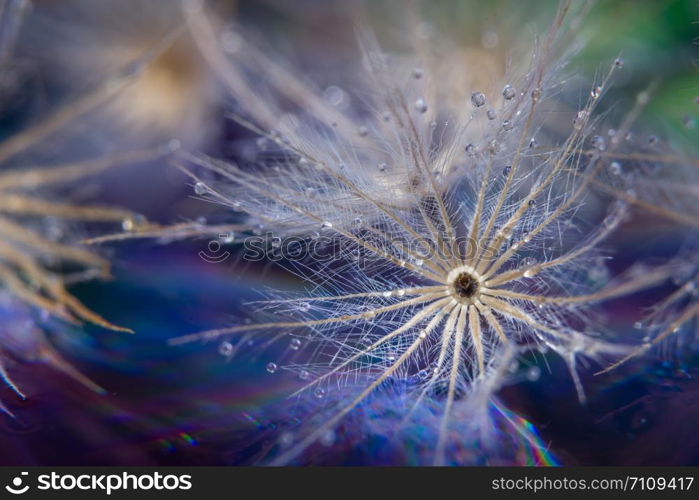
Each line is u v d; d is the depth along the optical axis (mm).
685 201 93
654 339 91
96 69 102
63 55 102
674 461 89
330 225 91
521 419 90
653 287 94
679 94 97
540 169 91
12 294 96
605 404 91
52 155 100
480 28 101
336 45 104
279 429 90
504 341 89
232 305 95
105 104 102
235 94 102
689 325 92
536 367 90
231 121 101
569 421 90
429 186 91
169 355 94
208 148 101
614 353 91
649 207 93
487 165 90
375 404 90
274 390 92
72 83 102
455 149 92
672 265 93
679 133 96
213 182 95
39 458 90
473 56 100
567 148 90
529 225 91
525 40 100
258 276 94
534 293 91
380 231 91
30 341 94
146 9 103
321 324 91
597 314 93
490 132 91
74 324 95
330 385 91
